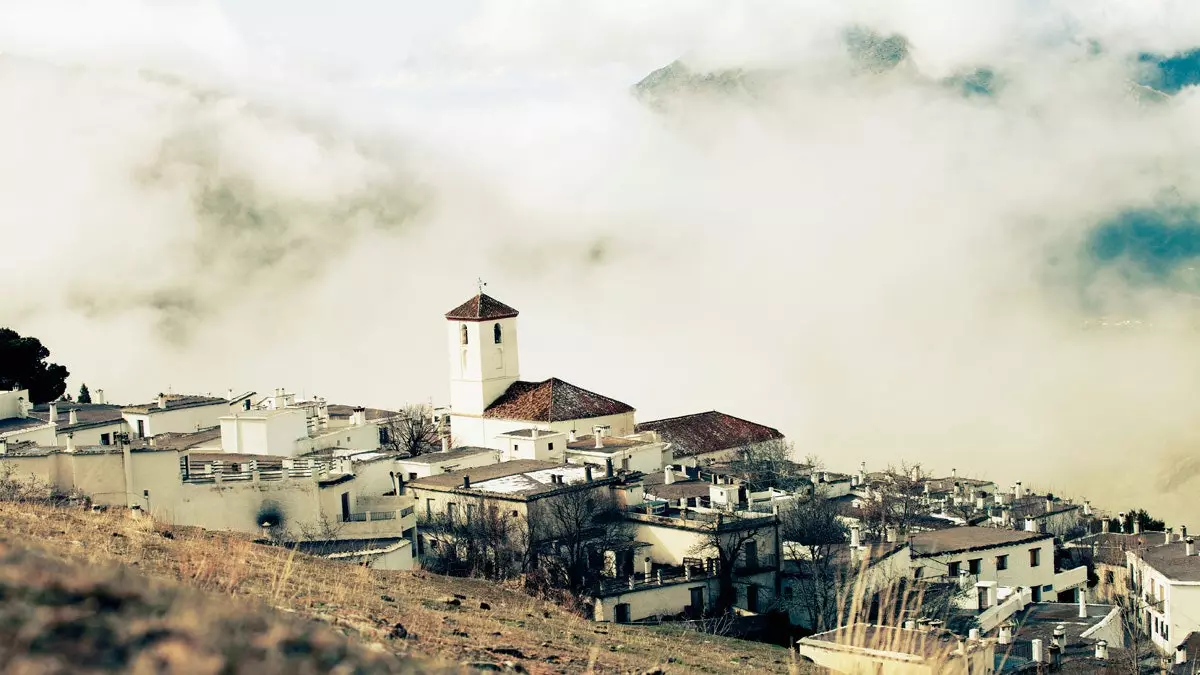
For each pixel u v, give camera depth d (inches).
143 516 1825.8
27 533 1253.7
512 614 1544.0
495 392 6028.5
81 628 491.2
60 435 4527.6
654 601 3203.7
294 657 525.7
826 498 4736.7
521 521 3688.5
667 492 4426.7
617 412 5940.0
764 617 3223.4
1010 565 3841.0
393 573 1870.1
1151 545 4451.3
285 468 3398.1
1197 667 2731.3
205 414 5413.4
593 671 1078.4
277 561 1525.6
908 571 3467.0
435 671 613.3
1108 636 2967.5
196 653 479.2
